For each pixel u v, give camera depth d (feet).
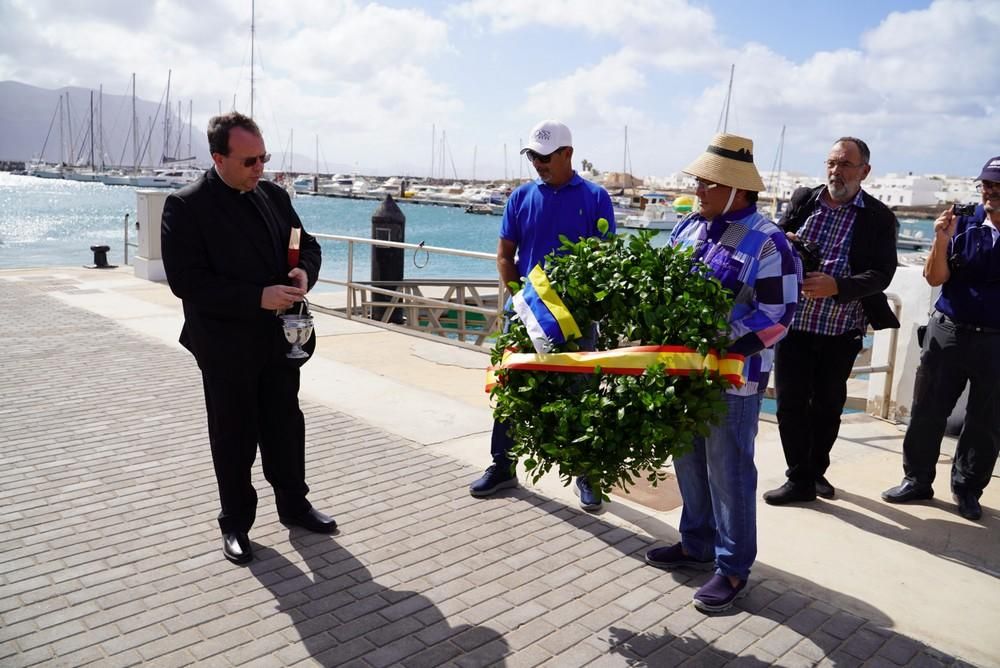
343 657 8.98
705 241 10.48
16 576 10.58
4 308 30.94
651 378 9.04
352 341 27.43
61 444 15.79
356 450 16.11
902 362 19.51
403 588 10.61
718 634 9.71
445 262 94.22
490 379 10.35
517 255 14.15
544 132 13.01
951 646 9.61
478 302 43.65
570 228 13.25
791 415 13.88
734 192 10.08
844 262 13.42
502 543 12.09
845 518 13.53
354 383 21.54
